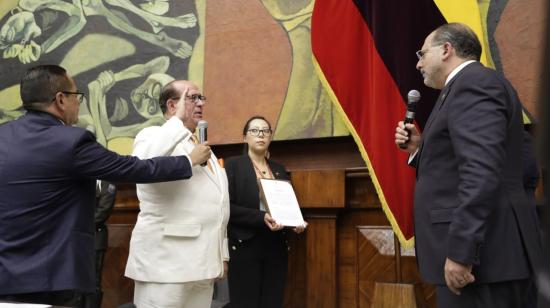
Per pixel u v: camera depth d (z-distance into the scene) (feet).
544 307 1.10
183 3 17.26
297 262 14.57
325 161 15.02
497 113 6.32
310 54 15.20
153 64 17.37
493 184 5.98
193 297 8.91
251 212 11.80
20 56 19.36
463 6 12.48
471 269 6.24
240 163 12.68
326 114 14.69
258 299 11.79
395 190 12.50
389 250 13.65
